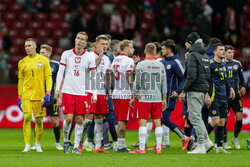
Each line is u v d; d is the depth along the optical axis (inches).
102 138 1283.2
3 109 2114.9
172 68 1238.9
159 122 1104.8
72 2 3107.8
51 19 3100.4
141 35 2950.3
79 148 1121.4
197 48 1078.4
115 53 1338.6
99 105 1159.6
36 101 1133.7
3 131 1975.9
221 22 2810.0
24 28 3038.9
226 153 1106.7
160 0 2910.9
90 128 1250.6
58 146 1278.3
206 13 2903.5
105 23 2854.3
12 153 1097.4
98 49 1157.1
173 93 1226.0
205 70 1073.5
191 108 1078.4
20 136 1744.6
